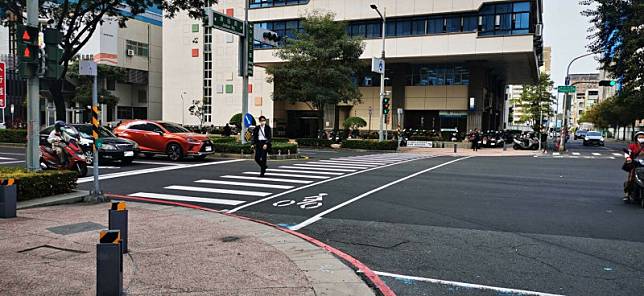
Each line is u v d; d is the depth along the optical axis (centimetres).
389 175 1597
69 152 1368
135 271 526
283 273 536
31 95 1006
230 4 4766
